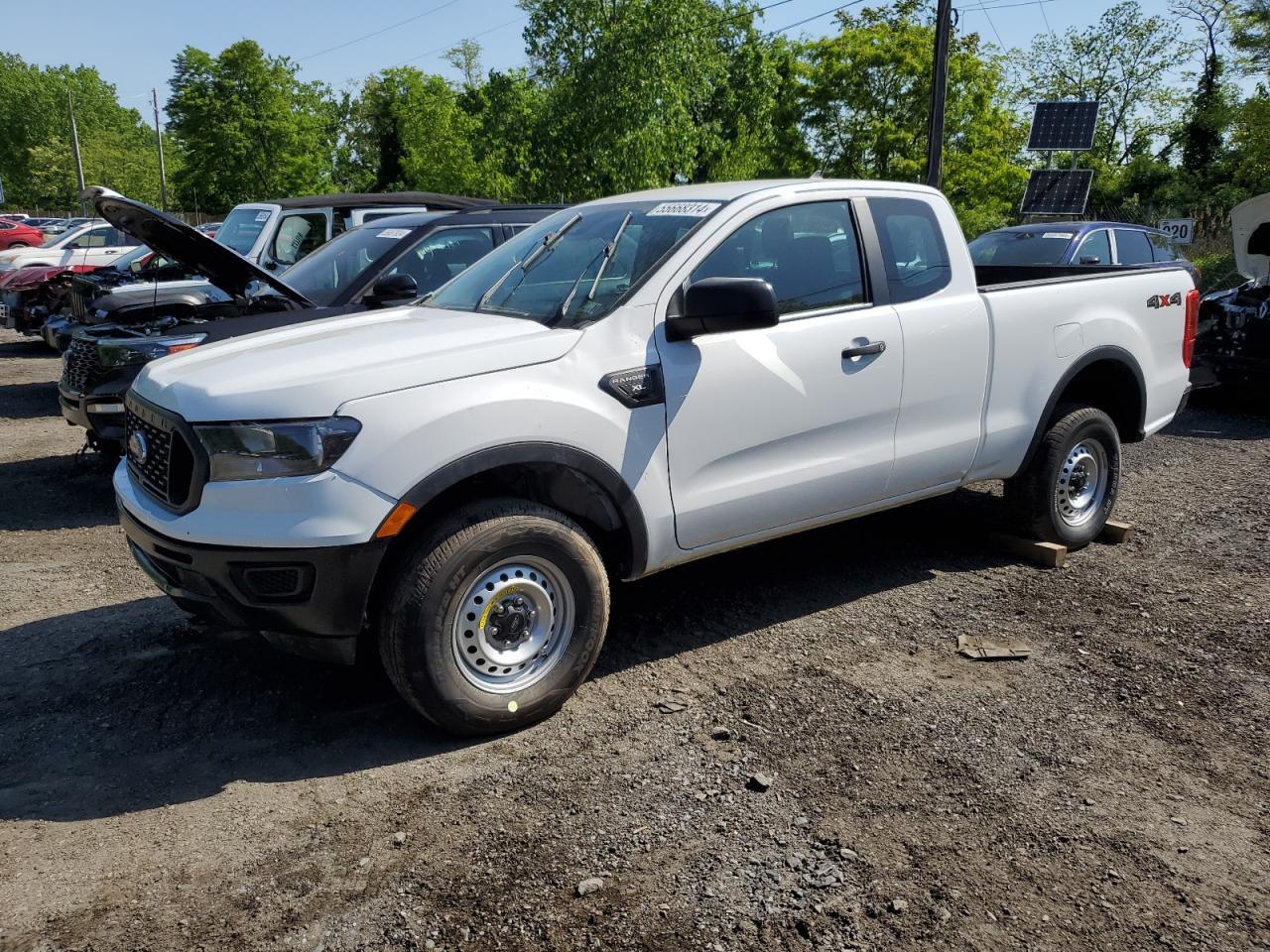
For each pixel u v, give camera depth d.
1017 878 2.78
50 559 5.70
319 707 3.82
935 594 4.87
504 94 37.44
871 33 29.36
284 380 3.31
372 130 68.38
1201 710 3.72
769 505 4.14
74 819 3.11
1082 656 4.17
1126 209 33.44
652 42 27.23
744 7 36.62
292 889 2.76
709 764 3.37
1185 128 41.25
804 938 2.54
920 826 3.01
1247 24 27.39
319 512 3.19
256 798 3.21
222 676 4.09
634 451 3.71
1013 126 34.44
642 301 3.81
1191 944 2.52
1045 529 5.27
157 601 4.97
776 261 4.18
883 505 4.61
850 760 3.38
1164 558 5.37
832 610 4.69
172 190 71.44
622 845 2.93
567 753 3.46
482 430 3.37
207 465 3.28
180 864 2.88
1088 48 47.00
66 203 74.00
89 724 3.71
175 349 6.66
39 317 14.41
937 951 2.49
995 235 11.18
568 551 3.57
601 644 3.76
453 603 3.35
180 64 48.62
